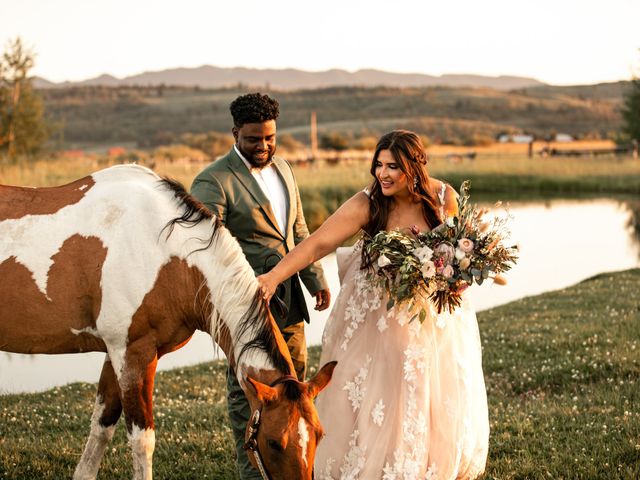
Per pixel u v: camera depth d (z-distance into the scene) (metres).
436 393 4.02
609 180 29.30
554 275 13.16
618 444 4.80
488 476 4.50
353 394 4.08
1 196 4.48
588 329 8.11
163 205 4.32
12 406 6.12
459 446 3.99
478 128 93.50
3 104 23.34
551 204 23.67
